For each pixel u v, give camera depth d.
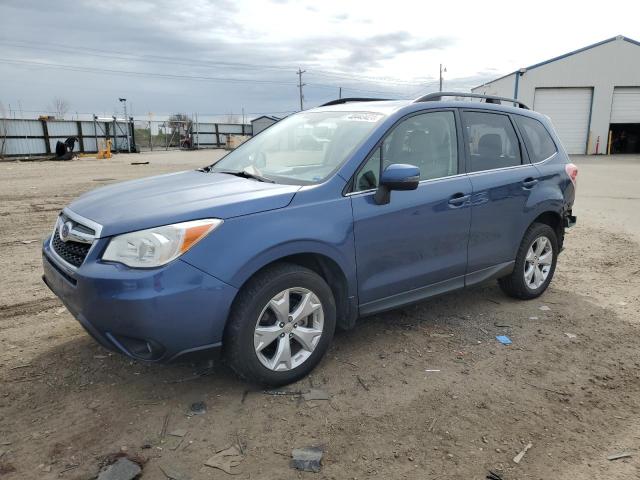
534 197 4.89
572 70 33.66
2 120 30.83
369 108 4.27
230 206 3.14
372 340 4.20
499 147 4.79
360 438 2.93
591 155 33.66
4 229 8.30
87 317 2.99
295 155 4.09
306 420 3.09
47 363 3.71
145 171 20.03
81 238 3.14
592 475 2.69
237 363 3.20
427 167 4.15
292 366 3.42
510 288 5.12
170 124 46.69
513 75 34.22
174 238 2.93
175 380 3.51
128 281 2.84
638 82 33.41
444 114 4.38
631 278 6.11
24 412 3.12
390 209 3.76
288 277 3.29
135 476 2.58
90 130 35.59
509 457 2.81
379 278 3.80
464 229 4.30
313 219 3.39
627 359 3.99
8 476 2.58
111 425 3.01
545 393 3.47
